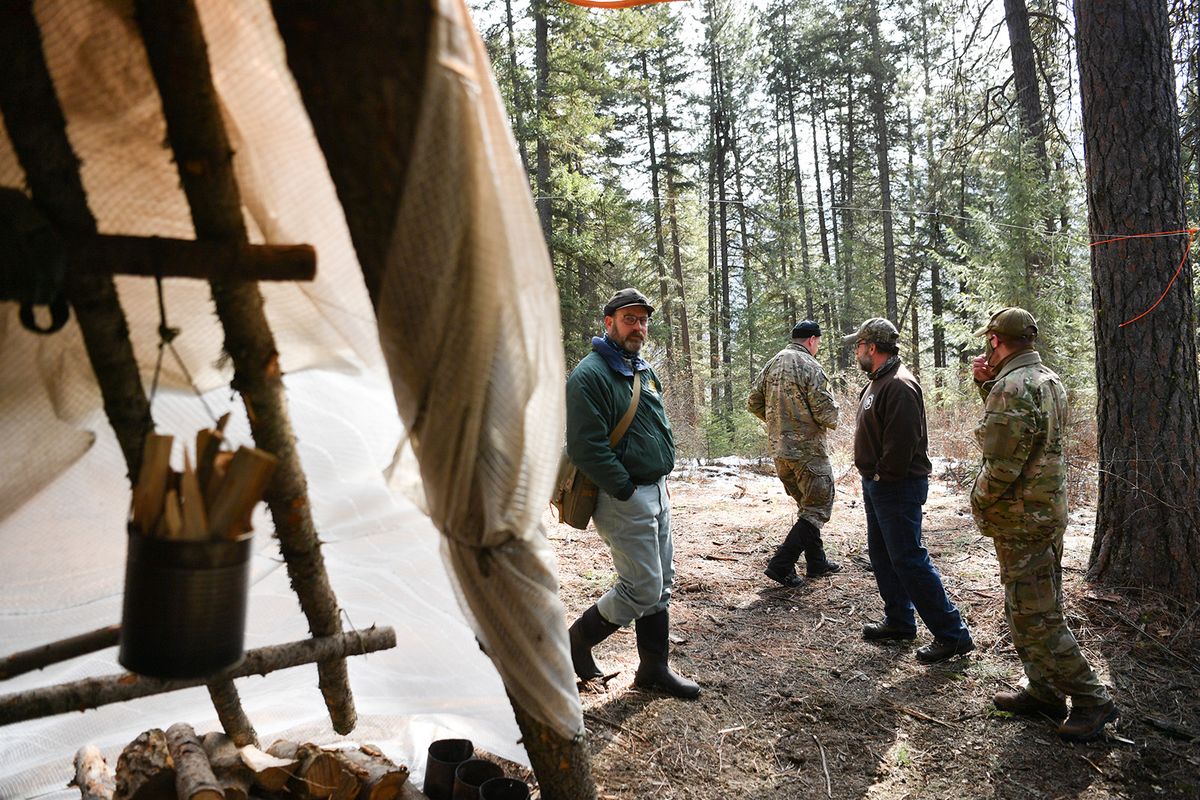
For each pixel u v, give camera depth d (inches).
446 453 66.8
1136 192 183.5
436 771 103.0
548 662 76.4
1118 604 176.6
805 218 1322.6
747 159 1310.3
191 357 87.3
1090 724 128.3
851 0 1163.9
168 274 65.2
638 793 115.6
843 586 211.0
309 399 105.0
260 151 75.6
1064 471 130.7
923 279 1245.7
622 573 140.6
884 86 1138.7
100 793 90.8
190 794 78.3
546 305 67.2
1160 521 180.1
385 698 120.5
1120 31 184.4
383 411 108.3
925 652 162.1
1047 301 427.5
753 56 1192.8
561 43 748.0
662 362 673.0
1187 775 118.9
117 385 67.6
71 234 62.1
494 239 62.1
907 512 162.6
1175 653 155.9
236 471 57.3
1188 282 182.7
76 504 89.5
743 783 119.6
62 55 68.0
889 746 130.2
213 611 57.3
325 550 113.0
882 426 165.9
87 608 98.3
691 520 291.3
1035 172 441.4
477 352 63.1
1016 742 129.1
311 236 79.8
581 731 81.7
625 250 984.3
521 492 69.3
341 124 62.5
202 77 63.7
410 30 60.1
